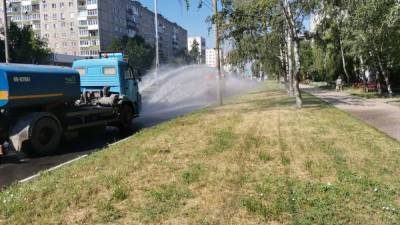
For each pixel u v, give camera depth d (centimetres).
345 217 550
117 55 1738
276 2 1777
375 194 639
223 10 1939
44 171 880
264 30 2206
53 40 11588
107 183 720
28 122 1093
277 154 932
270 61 3597
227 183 711
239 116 1709
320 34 2203
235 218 555
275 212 566
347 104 2231
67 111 1275
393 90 3247
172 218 561
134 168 830
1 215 591
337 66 4422
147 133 1297
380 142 1054
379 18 1938
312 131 1253
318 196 632
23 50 6009
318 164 824
